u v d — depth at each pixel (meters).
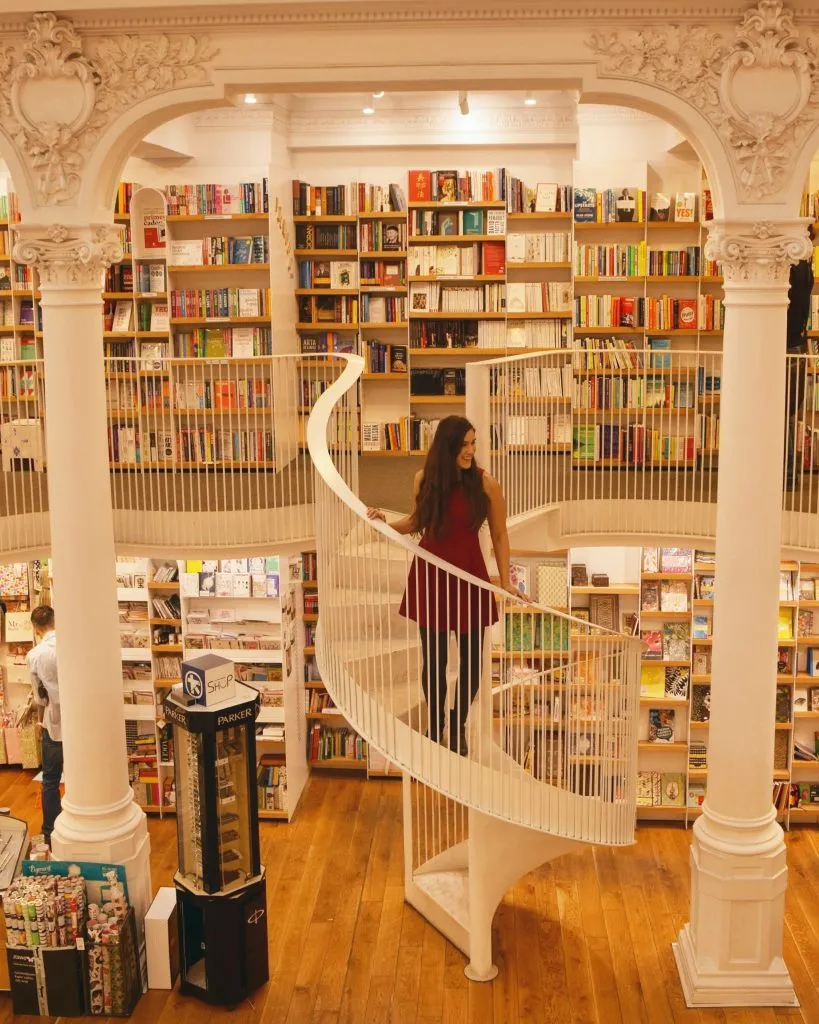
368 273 9.51
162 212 8.96
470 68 5.49
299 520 7.41
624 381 8.96
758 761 5.93
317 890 7.61
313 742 9.53
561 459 8.59
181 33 5.54
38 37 5.48
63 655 6.16
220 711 5.93
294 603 9.07
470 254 9.29
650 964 6.66
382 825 8.64
